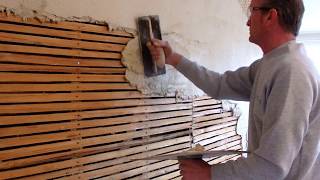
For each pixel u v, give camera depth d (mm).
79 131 1370
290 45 1250
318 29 3350
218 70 2139
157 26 1666
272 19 1266
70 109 1337
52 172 1287
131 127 1569
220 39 2156
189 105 1892
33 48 1227
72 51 1341
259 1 1305
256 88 1295
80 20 1365
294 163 1191
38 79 1241
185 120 1861
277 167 1084
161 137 1719
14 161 1182
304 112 1110
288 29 1269
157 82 1688
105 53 1457
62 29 1309
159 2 1702
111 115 1483
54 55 1289
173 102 1789
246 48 2441
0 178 1146
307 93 1128
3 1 1142
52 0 1273
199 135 1960
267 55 1300
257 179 1124
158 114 1702
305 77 1146
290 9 1245
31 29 1218
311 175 1221
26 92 1211
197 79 1634
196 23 1944
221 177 1183
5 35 1151
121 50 1518
